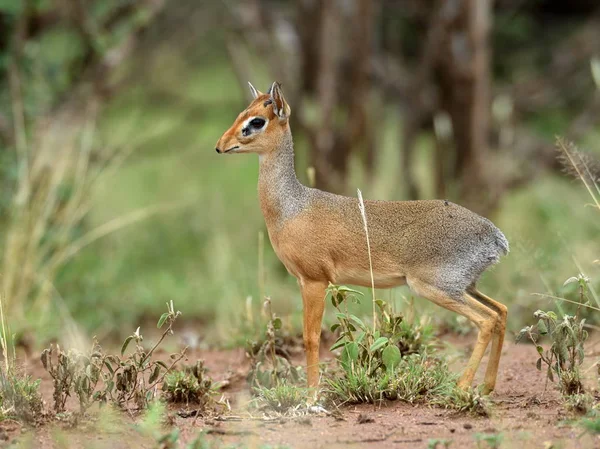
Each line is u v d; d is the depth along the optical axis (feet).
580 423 21.67
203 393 25.85
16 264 39.45
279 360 28.43
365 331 25.48
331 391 25.14
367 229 26.03
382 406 24.59
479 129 54.08
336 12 54.08
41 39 49.70
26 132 46.01
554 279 34.60
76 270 47.01
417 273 25.72
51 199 41.11
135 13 50.65
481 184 53.31
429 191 57.67
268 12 57.47
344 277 26.58
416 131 57.16
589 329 31.86
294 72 57.72
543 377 27.58
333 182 53.93
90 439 22.16
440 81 55.01
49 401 26.40
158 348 35.06
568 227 46.73
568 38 68.90
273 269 51.60
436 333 32.50
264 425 23.12
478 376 27.96
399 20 65.72
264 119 26.58
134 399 25.16
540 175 56.13
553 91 64.18
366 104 55.26
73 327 37.60
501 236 25.84
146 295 46.85
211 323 43.45
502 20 67.21
